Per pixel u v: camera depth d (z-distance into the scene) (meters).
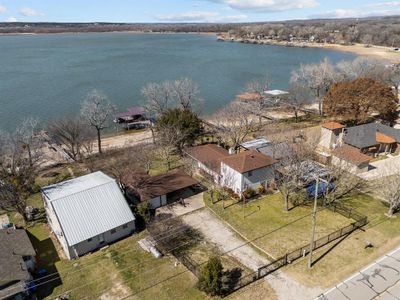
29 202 41.34
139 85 106.50
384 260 27.97
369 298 24.12
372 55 171.25
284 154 41.22
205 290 25.36
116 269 29.00
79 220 31.66
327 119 70.44
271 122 70.81
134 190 40.22
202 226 34.81
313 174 39.25
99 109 64.50
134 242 32.94
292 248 30.30
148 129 71.62
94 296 26.09
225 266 28.50
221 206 38.59
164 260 29.84
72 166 52.06
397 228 32.44
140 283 27.14
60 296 26.19
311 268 27.52
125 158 48.97
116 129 72.44
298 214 36.03
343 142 52.00
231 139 57.88
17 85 105.75
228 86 107.12
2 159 44.22
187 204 39.41
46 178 47.88
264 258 29.34
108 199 33.91
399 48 196.38
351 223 33.62
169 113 54.88
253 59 165.50
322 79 76.25
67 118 61.91
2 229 32.84
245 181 39.78
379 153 52.28
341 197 39.22
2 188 35.81
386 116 62.44
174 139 52.25
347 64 87.62
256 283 26.20
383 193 37.19
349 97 59.25
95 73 126.81
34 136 59.47
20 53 192.38
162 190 39.38
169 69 135.50
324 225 33.62
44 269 29.28
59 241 33.16
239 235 32.94
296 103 76.88
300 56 175.62
